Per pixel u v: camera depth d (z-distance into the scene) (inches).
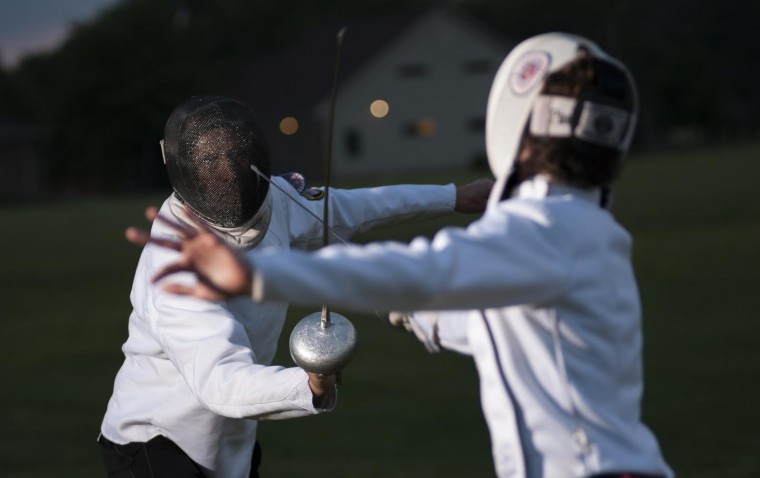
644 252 1154.0
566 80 151.3
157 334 210.5
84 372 704.4
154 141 3565.5
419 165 3651.6
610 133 151.3
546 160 151.6
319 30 3848.4
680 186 1979.6
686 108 4291.3
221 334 205.2
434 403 579.8
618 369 147.9
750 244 1168.8
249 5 5004.9
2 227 1973.4
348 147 3550.7
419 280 132.5
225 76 3654.0
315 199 244.7
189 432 222.4
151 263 220.2
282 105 3543.3
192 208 221.0
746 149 3353.8
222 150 215.6
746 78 5017.2
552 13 4913.9
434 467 462.9
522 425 148.6
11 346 806.5
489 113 160.4
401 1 5108.3
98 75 3575.3
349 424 545.0
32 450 514.0
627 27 4630.9
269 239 230.1
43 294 1086.4
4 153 3469.5
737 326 743.7
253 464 249.1
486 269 136.6
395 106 3612.2
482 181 266.2
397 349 721.0
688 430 501.7
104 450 233.6
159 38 3590.1
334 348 195.2
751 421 511.2
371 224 254.4
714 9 4958.2
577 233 144.9
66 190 3690.9
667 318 788.0
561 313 145.6
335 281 130.3
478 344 154.2
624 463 146.5
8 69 4256.9
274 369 199.3
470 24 3681.1
